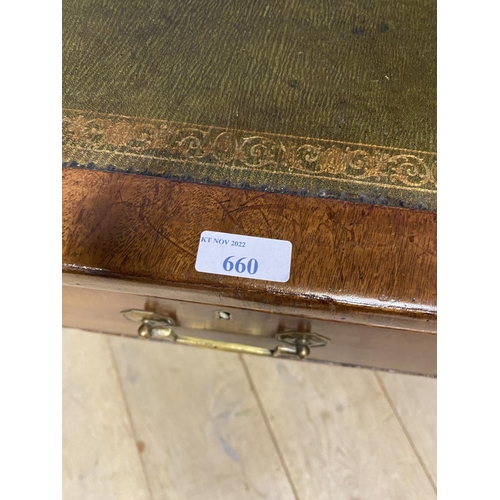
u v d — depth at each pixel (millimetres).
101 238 448
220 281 438
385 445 785
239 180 470
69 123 492
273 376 829
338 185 467
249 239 446
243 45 532
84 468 776
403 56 528
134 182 467
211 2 554
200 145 484
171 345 846
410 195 462
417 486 761
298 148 483
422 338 540
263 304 452
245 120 496
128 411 808
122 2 550
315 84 513
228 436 793
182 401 813
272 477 771
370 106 502
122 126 492
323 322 523
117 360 838
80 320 725
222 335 660
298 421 801
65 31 535
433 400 810
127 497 761
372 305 429
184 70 519
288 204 458
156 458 781
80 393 818
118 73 515
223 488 766
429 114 498
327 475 770
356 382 823
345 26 544
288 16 548
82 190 463
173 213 456
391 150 481
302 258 440
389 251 440
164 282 444
